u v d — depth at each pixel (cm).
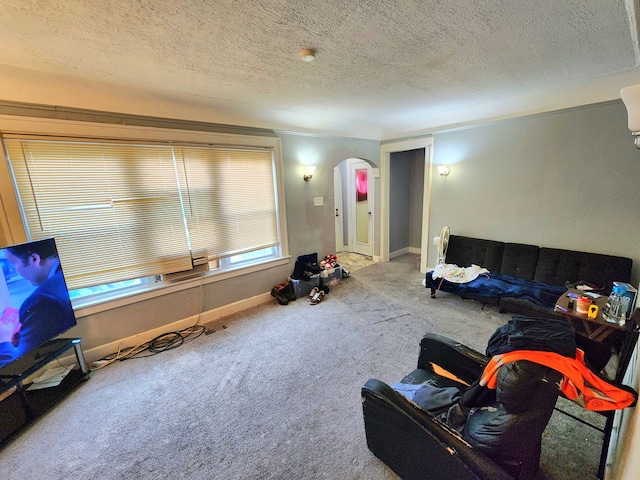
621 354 138
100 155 240
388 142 464
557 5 140
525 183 323
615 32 168
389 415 130
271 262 366
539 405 92
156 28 149
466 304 336
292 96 280
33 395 206
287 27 153
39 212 220
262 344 271
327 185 416
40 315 200
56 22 140
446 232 354
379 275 454
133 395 209
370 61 201
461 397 124
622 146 259
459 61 206
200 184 298
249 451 162
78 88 223
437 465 114
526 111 308
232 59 191
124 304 265
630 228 263
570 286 272
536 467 113
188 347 270
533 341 98
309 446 164
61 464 159
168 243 285
